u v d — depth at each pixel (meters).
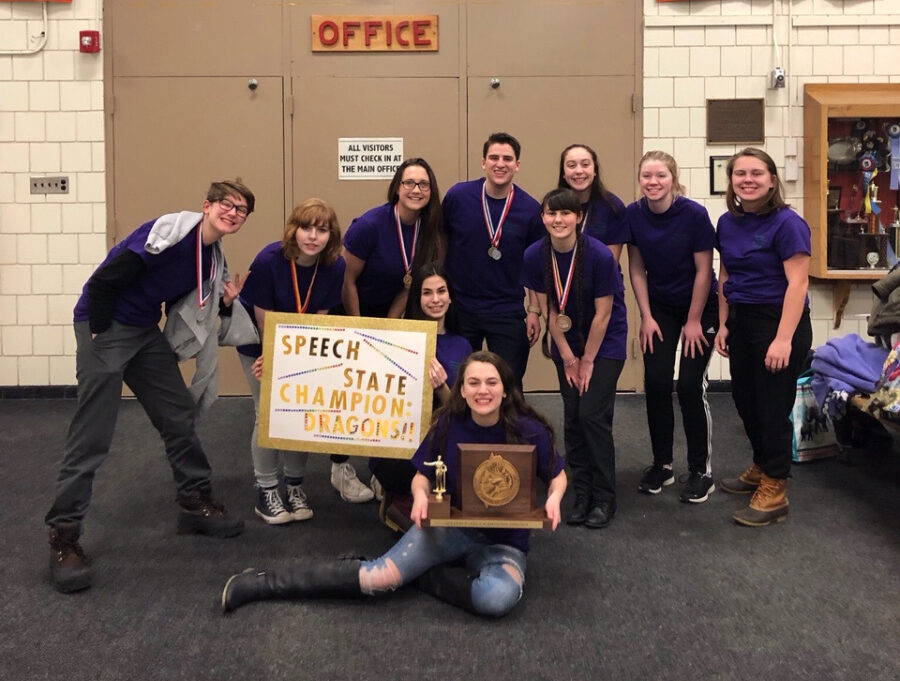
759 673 1.99
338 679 1.96
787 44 5.32
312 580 2.35
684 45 5.31
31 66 5.24
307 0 5.21
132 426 4.61
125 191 5.30
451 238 3.30
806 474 3.70
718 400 5.20
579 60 5.30
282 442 2.82
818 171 5.16
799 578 2.55
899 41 5.33
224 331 2.84
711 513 3.18
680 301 3.32
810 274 5.32
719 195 5.38
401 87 5.27
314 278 2.90
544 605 2.37
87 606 2.35
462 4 5.24
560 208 2.81
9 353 5.39
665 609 2.34
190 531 2.94
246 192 2.61
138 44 5.21
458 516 2.29
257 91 5.25
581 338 3.05
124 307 2.57
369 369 2.78
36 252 5.34
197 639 2.16
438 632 2.20
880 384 3.24
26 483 3.55
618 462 3.91
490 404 2.33
